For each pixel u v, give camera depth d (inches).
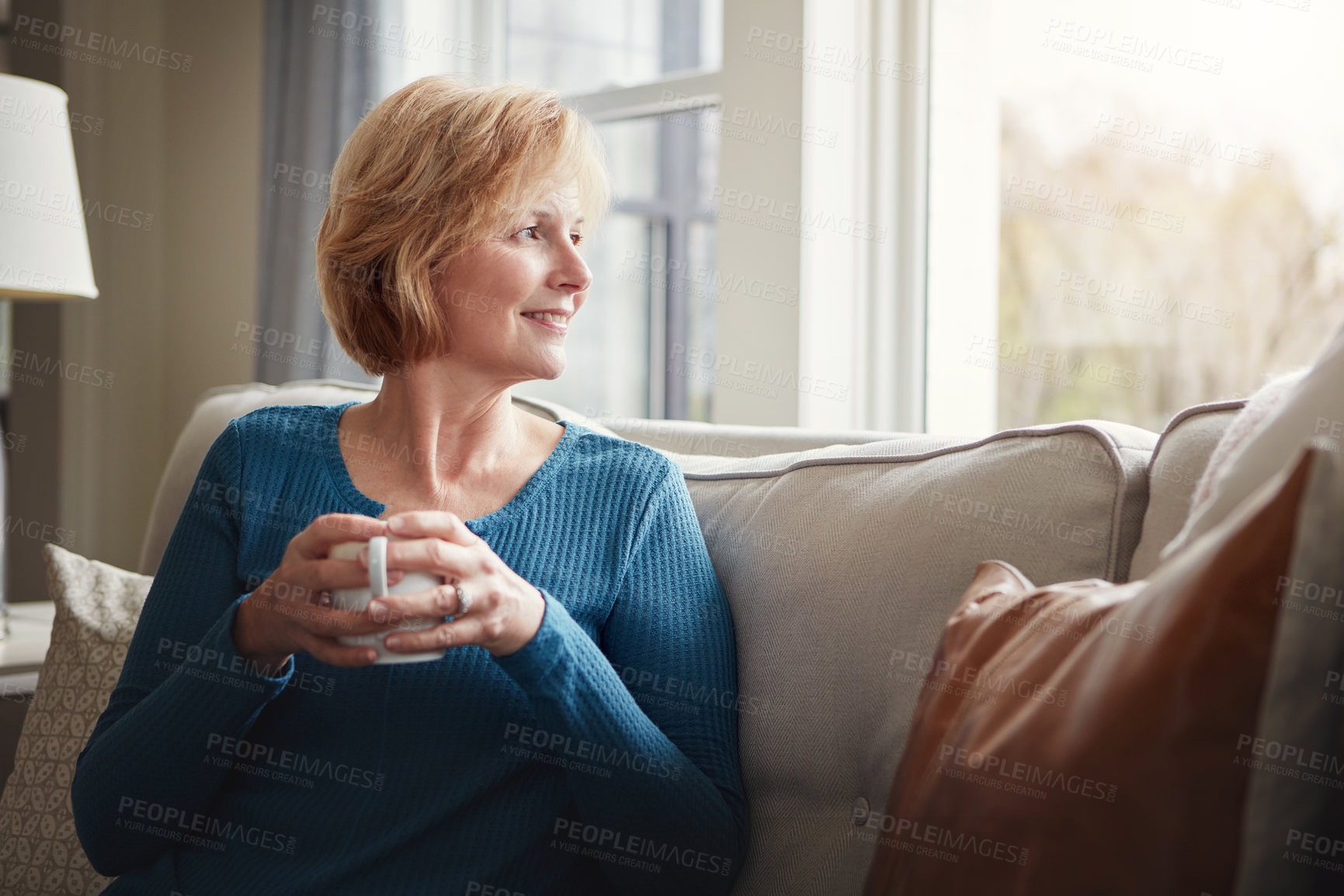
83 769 33.0
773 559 35.6
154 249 119.9
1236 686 17.1
